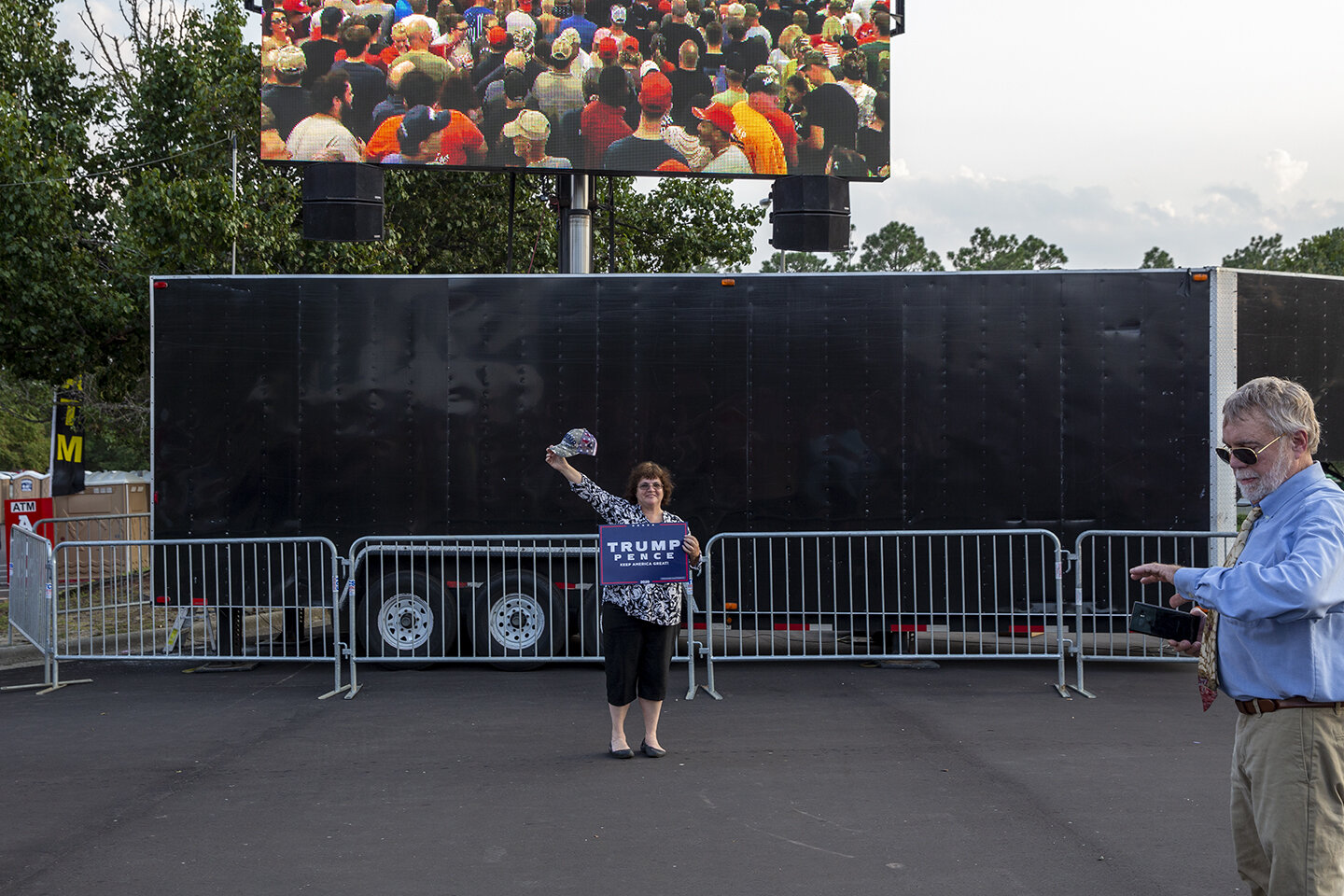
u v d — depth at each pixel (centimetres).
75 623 1207
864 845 516
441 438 972
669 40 1272
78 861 498
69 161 1462
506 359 970
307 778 629
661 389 965
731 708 802
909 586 951
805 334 959
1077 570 855
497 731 739
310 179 1233
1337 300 976
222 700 843
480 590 967
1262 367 952
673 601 667
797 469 961
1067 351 948
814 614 955
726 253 2334
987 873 480
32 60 1539
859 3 1299
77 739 721
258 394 973
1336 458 968
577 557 971
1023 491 951
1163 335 941
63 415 1519
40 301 1336
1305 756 306
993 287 952
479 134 1250
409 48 1241
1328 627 308
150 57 1605
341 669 971
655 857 502
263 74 1227
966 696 841
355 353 973
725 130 1280
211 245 1419
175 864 495
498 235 1986
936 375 953
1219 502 934
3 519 1697
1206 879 471
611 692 663
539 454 969
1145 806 570
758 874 481
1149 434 943
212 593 976
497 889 465
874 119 1303
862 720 764
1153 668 958
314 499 973
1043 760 659
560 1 1257
